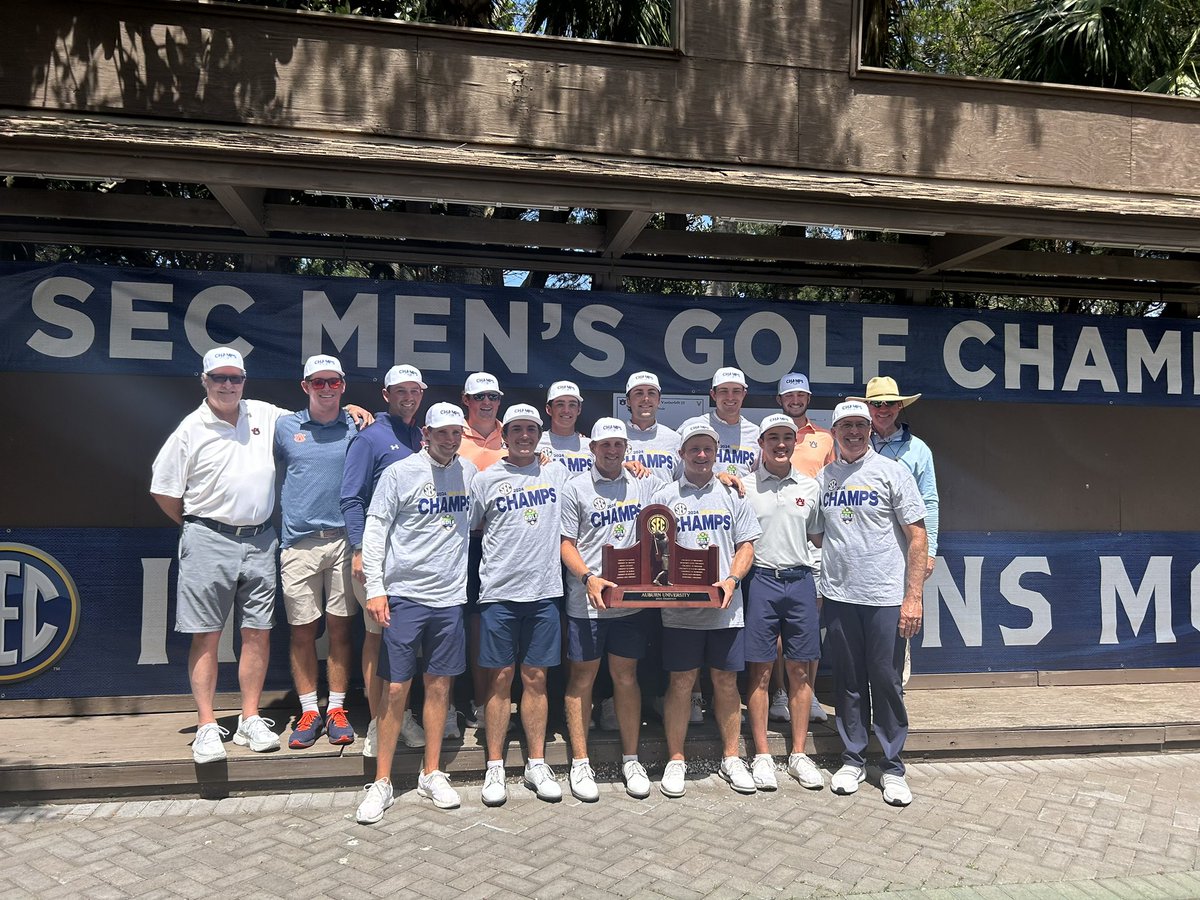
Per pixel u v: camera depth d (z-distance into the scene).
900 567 4.38
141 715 4.98
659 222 6.12
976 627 5.85
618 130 5.02
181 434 4.30
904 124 5.32
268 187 4.26
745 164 5.14
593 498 4.30
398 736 4.31
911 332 5.90
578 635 4.27
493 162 4.40
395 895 3.23
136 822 3.87
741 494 4.41
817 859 3.58
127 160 4.10
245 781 4.16
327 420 4.56
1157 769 4.73
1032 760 4.86
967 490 5.89
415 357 5.38
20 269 4.99
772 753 4.67
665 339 5.63
